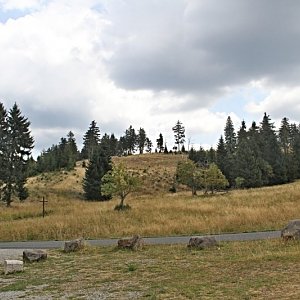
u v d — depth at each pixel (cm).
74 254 1792
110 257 1648
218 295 897
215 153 11112
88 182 6294
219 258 1439
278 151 8638
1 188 6188
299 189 4438
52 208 4188
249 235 2077
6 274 1395
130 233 2416
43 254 1669
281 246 1596
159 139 15800
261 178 7644
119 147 15412
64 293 1048
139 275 1236
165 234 2358
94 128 12912
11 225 2866
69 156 10631
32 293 1069
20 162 5888
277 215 2602
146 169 10694
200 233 2314
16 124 5922
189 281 1081
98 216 3002
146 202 4125
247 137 11325
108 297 966
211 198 4250
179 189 8800
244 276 1090
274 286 947
